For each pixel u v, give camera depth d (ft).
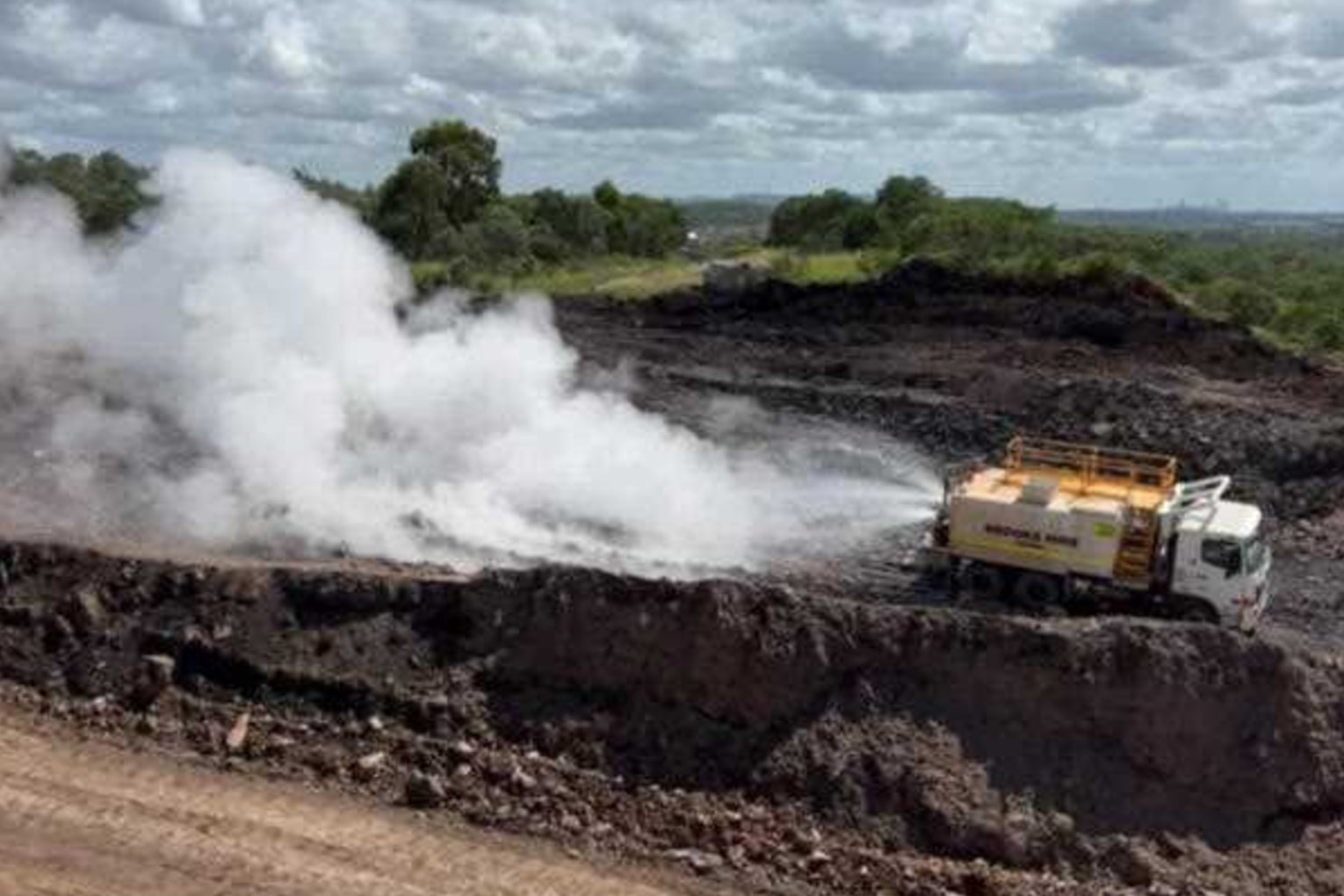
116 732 51.93
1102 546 66.39
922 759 49.55
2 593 58.03
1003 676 51.29
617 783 49.57
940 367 121.39
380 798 48.65
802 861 46.34
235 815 46.88
